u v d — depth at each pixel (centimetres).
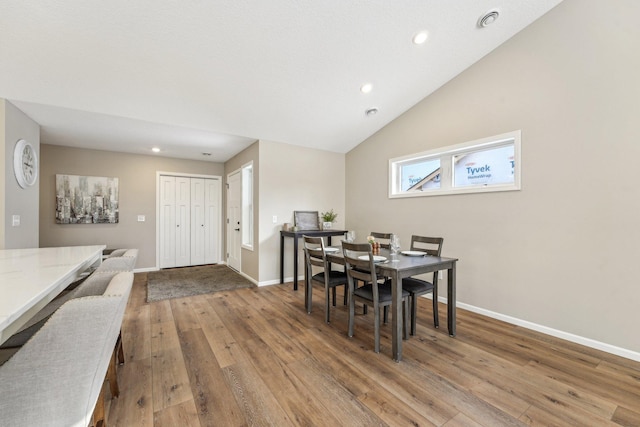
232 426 148
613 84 226
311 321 294
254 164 444
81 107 303
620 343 223
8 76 250
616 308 225
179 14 215
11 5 193
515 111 283
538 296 269
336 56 280
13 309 78
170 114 337
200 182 591
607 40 229
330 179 500
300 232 419
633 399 170
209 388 180
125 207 510
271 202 441
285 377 193
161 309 327
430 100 363
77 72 255
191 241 581
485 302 309
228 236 584
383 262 244
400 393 176
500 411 160
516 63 282
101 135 401
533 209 272
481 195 313
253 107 346
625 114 221
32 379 78
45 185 447
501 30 277
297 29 243
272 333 264
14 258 173
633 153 217
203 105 328
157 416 154
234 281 456
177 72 271
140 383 185
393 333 216
